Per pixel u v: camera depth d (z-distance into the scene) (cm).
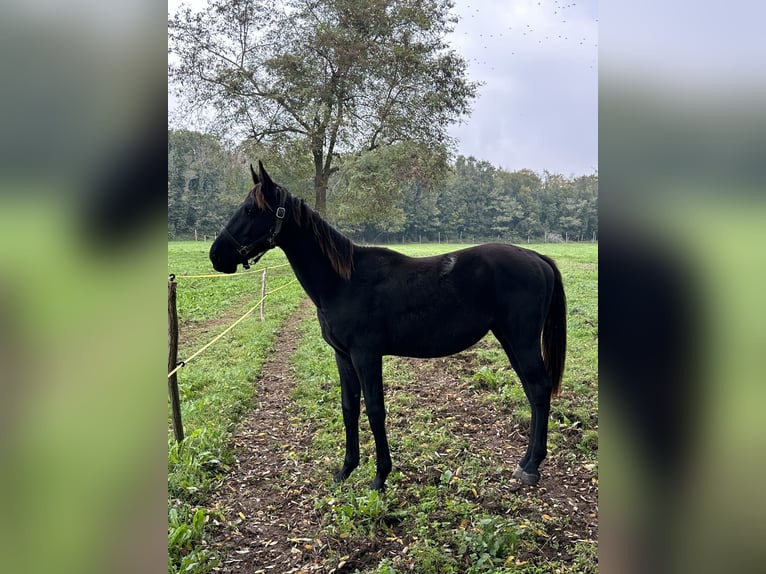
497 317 360
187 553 283
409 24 2111
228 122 2080
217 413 489
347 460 369
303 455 412
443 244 5478
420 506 321
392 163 1983
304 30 2081
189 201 4831
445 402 514
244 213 346
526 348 352
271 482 369
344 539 293
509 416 466
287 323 1030
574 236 6744
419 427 446
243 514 327
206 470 380
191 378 614
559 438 411
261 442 442
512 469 368
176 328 402
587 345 701
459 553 272
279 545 294
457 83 2122
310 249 352
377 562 274
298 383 604
